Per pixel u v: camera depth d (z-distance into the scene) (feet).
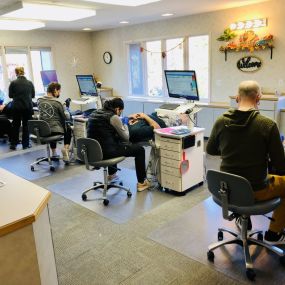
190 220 9.67
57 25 22.15
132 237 8.87
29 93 18.78
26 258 4.56
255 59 17.63
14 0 13.34
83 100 16.83
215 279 6.95
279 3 15.99
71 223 9.86
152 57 23.54
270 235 7.80
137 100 24.00
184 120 12.23
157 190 12.14
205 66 20.48
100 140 10.89
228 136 6.69
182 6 16.62
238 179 6.34
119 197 11.65
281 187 6.82
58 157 16.22
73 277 7.26
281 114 16.15
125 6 15.70
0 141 21.34
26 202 4.80
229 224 9.30
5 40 22.62
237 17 17.72
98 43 26.96
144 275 7.22
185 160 11.26
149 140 12.11
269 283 6.72
